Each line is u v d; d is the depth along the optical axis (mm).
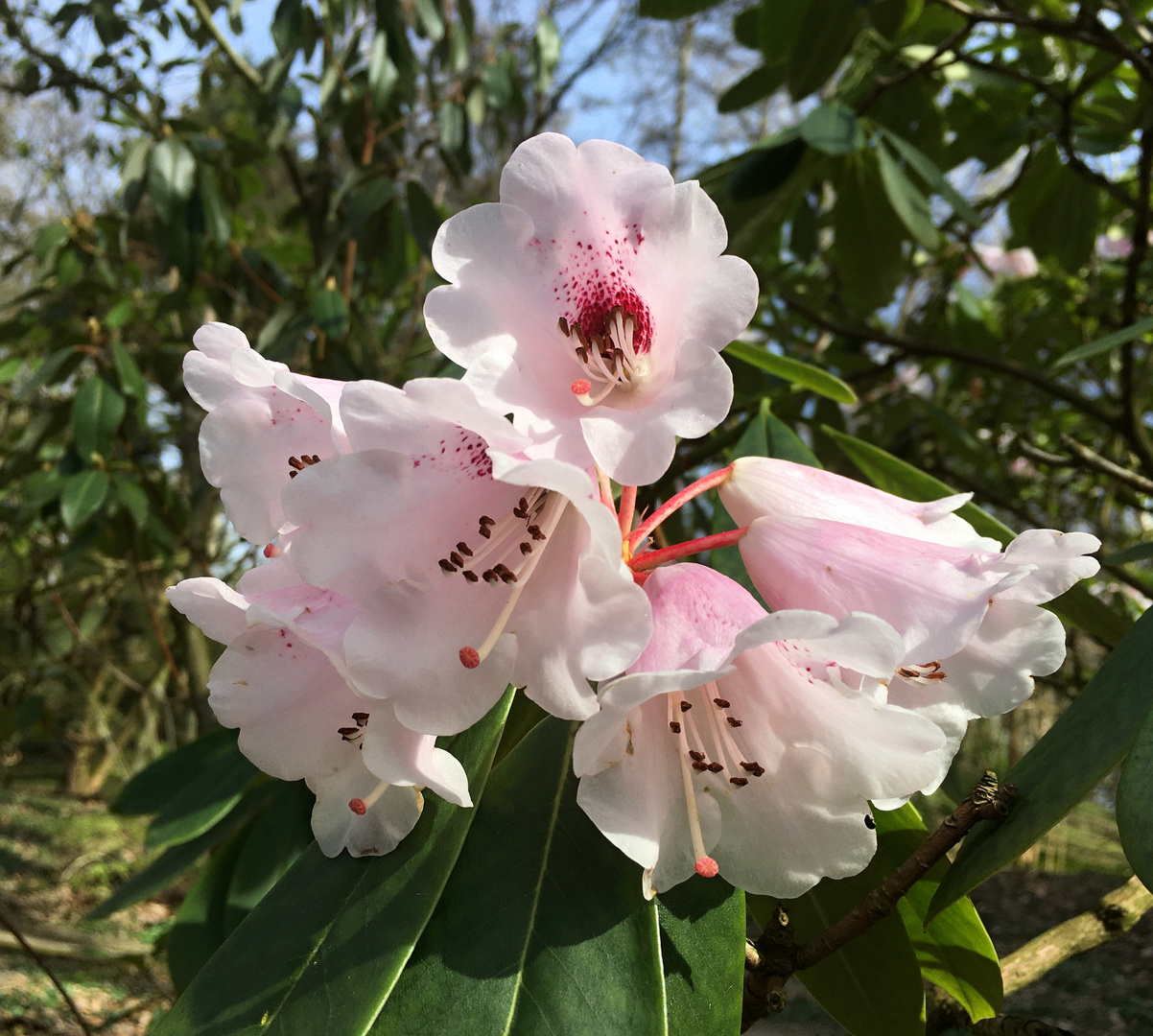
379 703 181
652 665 176
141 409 672
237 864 377
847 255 560
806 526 196
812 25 444
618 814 179
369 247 750
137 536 854
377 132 725
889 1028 247
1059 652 197
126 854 1528
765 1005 216
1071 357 317
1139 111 513
